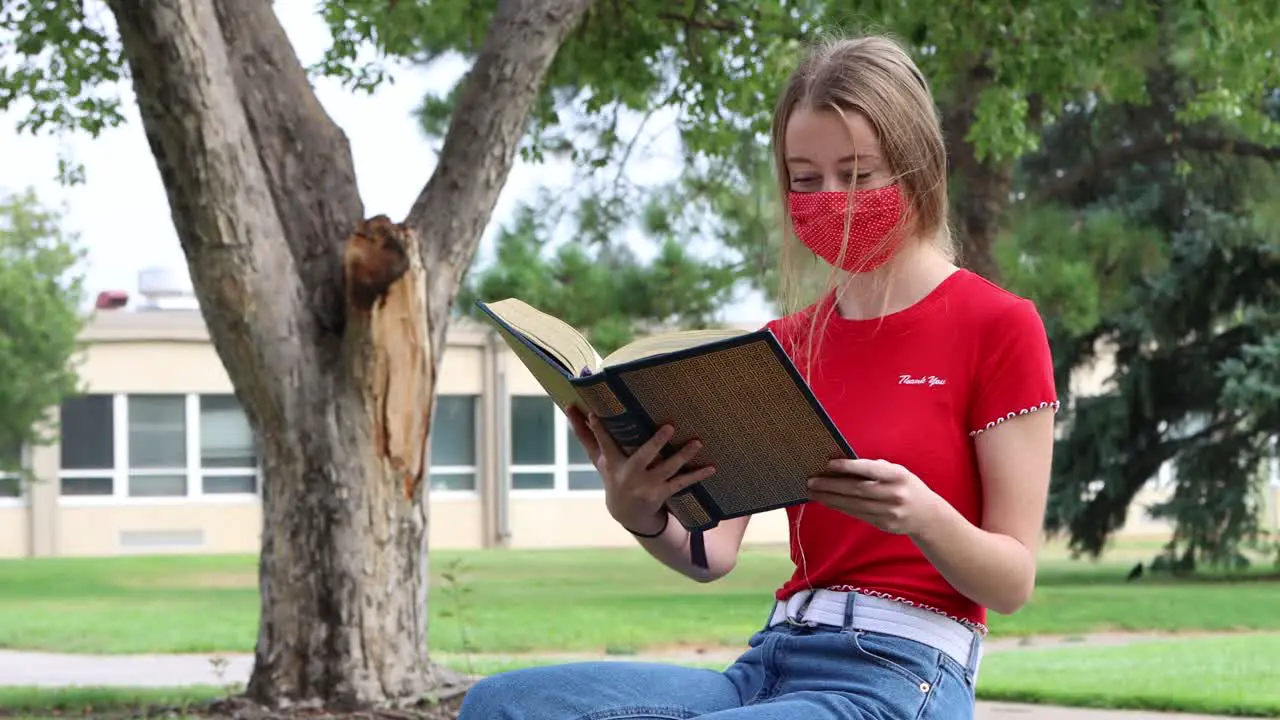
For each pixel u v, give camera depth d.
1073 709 7.18
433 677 7.05
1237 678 8.14
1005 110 10.25
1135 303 18.20
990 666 9.05
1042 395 2.16
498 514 28.62
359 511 6.86
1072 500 19.52
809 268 2.41
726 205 13.45
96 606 15.08
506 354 28.58
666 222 13.76
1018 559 2.08
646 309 13.48
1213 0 9.85
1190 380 19.30
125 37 6.11
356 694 6.80
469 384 28.52
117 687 8.47
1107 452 19.20
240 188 6.52
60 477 26.80
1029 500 2.15
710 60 10.30
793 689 2.20
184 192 6.45
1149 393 19.09
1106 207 18.19
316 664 6.84
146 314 27.19
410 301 6.82
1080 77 11.64
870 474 2.00
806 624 2.26
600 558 24.41
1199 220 17.98
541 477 29.28
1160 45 11.98
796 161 2.30
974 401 2.21
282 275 6.74
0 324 23.03
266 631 6.94
